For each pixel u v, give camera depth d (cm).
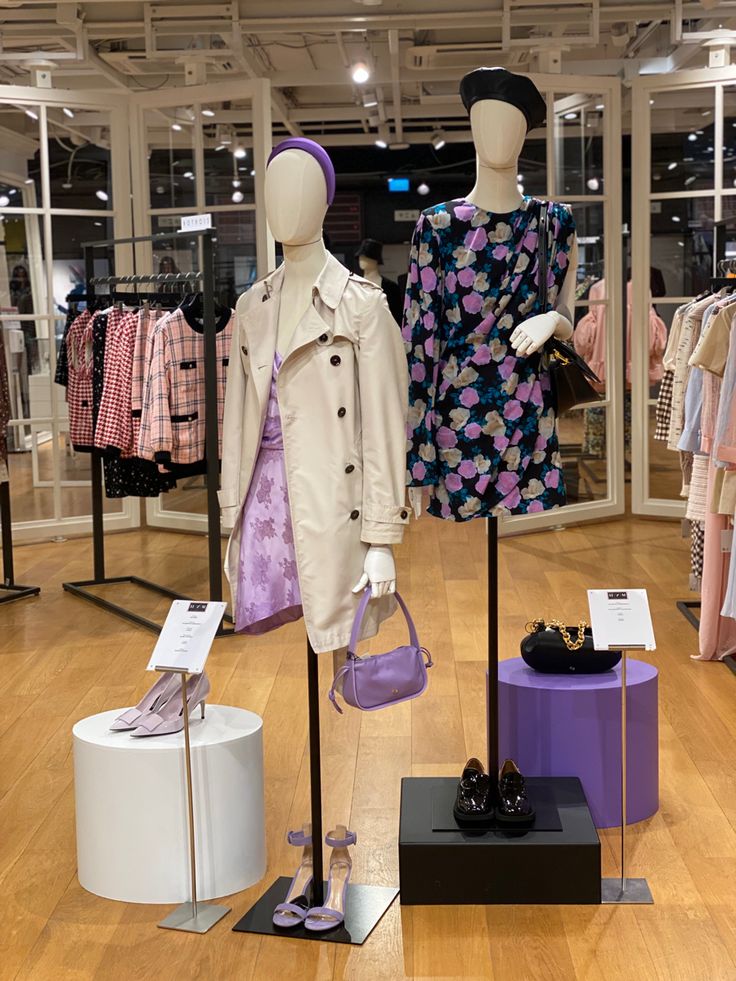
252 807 296
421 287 272
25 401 731
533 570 642
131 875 288
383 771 368
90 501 761
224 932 272
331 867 284
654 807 332
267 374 267
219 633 529
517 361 274
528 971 251
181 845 287
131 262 738
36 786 364
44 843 324
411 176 1555
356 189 1570
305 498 262
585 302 743
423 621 546
